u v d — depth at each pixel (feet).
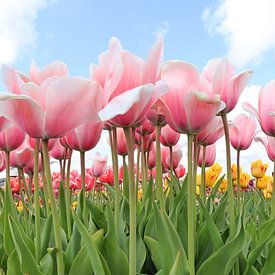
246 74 1.09
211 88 1.02
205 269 1.01
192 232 0.96
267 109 1.28
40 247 1.22
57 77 0.81
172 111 0.95
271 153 1.70
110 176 2.96
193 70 0.92
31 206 2.07
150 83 0.79
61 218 1.62
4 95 0.74
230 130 1.73
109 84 0.79
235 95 1.12
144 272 1.34
